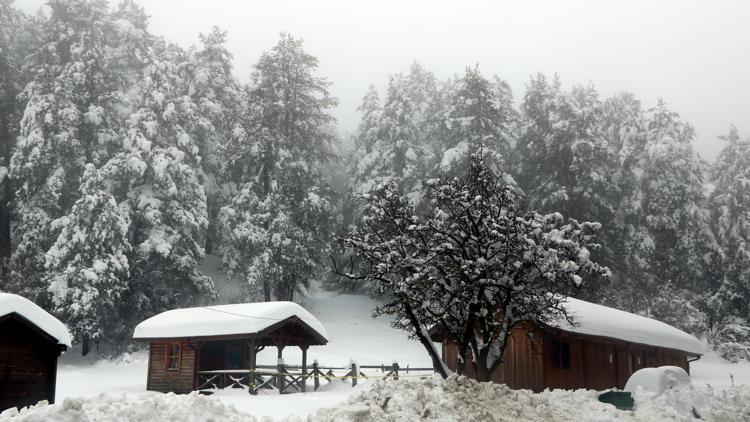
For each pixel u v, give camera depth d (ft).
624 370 94.27
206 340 93.20
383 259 61.41
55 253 136.77
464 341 59.41
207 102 171.42
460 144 159.94
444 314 61.77
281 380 90.12
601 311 95.86
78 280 133.28
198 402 40.60
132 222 151.12
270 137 160.76
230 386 96.43
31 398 63.57
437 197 63.87
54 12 173.58
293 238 154.61
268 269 148.15
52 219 152.05
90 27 173.06
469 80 169.89
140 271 147.23
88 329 133.28
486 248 58.29
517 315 60.95
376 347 145.18
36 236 147.43
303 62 172.24
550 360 81.05
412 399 44.29
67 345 65.72
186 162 162.40
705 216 186.70
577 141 162.20
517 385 82.84
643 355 100.12
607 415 48.55
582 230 60.13
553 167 167.43
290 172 160.66
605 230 167.22
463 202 60.64
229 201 170.50
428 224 60.95
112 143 167.02
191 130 165.58
